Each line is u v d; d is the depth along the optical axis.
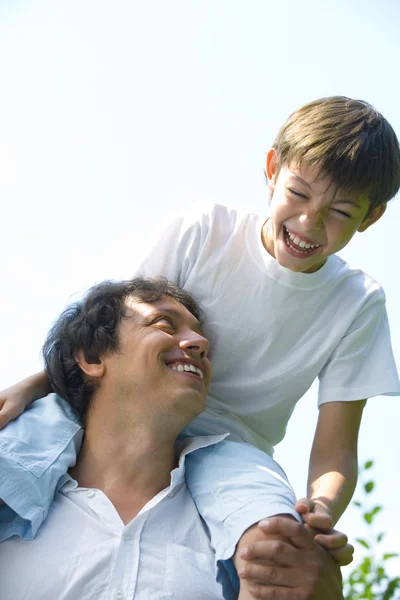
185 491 2.51
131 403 2.50
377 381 2.84
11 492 2.31
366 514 3.95
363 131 2.62
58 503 2.39
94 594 2.19
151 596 2.20
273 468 2.54
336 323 2.85
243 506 2.33
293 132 2.66
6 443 2.41
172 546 2.32
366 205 2.61
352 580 3.87
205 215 2.91
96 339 2.61
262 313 2.81
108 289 2.72
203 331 2.84
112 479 2.47
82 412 2.61
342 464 2.72
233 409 2.88
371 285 2.93
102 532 2.30
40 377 2.73
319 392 2.88
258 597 2.17
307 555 2.19
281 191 2.61
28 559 2.25
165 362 2.53
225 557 2.27
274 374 2.83
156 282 2.79
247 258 2.83
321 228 2.57
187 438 2.68
